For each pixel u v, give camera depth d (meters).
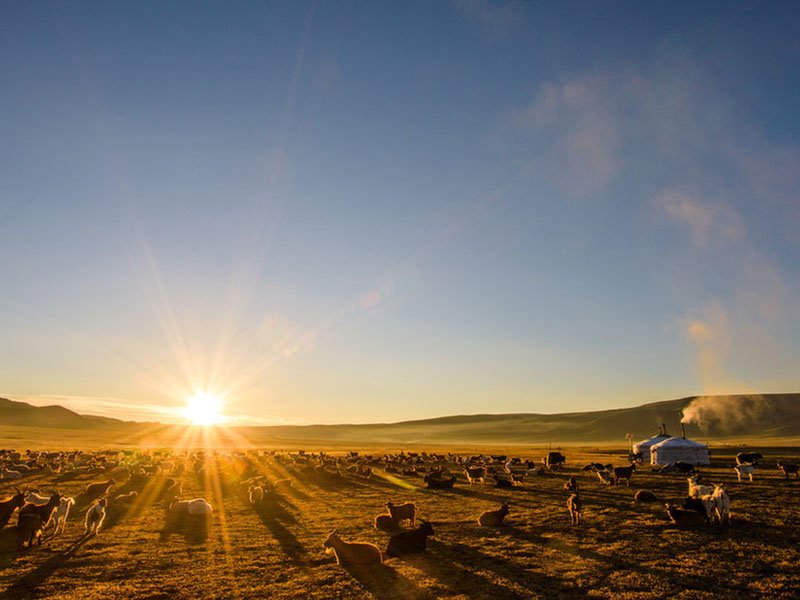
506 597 15.06
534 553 19.80
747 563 18.05
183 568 18.22
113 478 45.88
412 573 17.41
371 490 40.00
